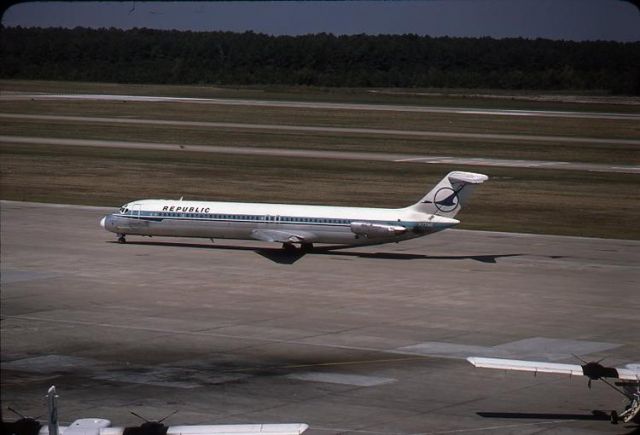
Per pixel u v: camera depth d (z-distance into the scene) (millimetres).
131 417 100062
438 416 101812
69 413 101062
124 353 125312
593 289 169375
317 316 147000
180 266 185750
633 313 151125
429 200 194625
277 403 105562
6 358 122000
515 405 106188
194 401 105812
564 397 109438
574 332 138875
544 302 158375
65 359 122125
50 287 164625
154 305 152625
